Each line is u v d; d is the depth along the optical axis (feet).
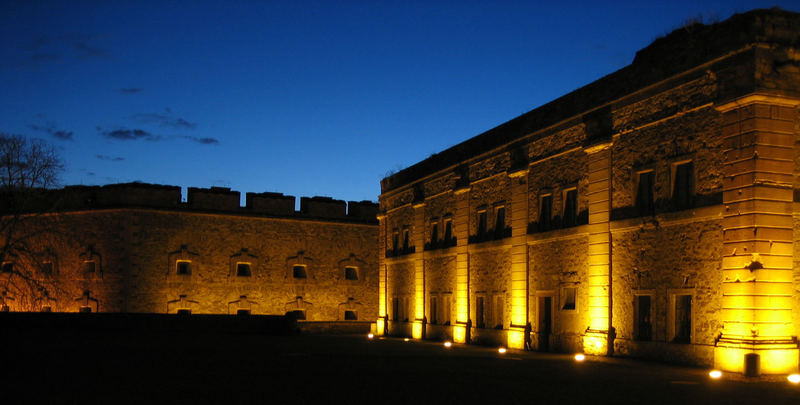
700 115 59.77
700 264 59.16
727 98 56.08
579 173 75.72
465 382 47.39
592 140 73.36
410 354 73.67
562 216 78.43
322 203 153.58
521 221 85.76
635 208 67.21
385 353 74.64
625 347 67.41
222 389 42.19
